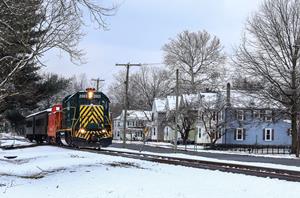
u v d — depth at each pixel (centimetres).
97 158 2519
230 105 7694
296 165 3158
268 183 1557
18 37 1595
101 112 3553
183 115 7950
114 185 1457
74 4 1580
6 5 1433
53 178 1719
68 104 3756
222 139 8206
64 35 1670
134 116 12556
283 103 5791
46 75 7206
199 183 1508
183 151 5262
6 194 1293
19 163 2578
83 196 1259
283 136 8350
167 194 1276
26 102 4312
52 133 4525
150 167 2081
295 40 5744
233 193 1316
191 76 10638
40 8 1583
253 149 7038
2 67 1941
